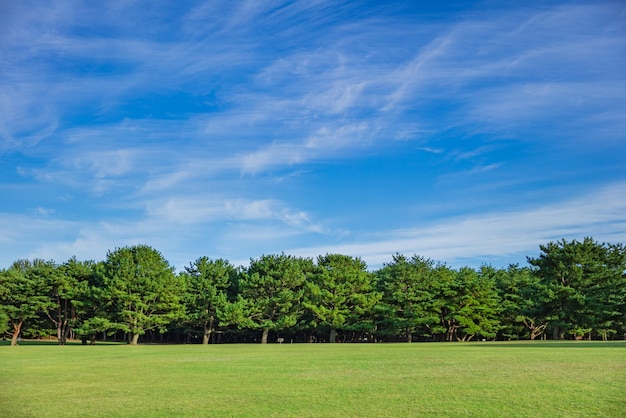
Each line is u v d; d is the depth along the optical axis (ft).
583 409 46.50
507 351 126.82
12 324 260.42
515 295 271.69
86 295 246.68
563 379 65.46
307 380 70.90
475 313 258.57
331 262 289.53
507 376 69.97
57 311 275.18
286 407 50.29
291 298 262.26
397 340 305.94
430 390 58.90
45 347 195.93
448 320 271.69
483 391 57.11
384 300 273.33
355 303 268.00
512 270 316.19
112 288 233.35
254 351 152.46
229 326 280.31
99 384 69.46
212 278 284.00
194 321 265.75
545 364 85.56
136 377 77.66
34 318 270.67
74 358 122.93
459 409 47.52
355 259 302.04
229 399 55.42
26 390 64.18
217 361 108.47
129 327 236.43
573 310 238.89
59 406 52.44
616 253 257.14
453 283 262.67
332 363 99.04
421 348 158.61
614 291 243.19
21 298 243.60
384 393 57.67
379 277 292.20
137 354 139.23
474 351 130.93
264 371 84.58
